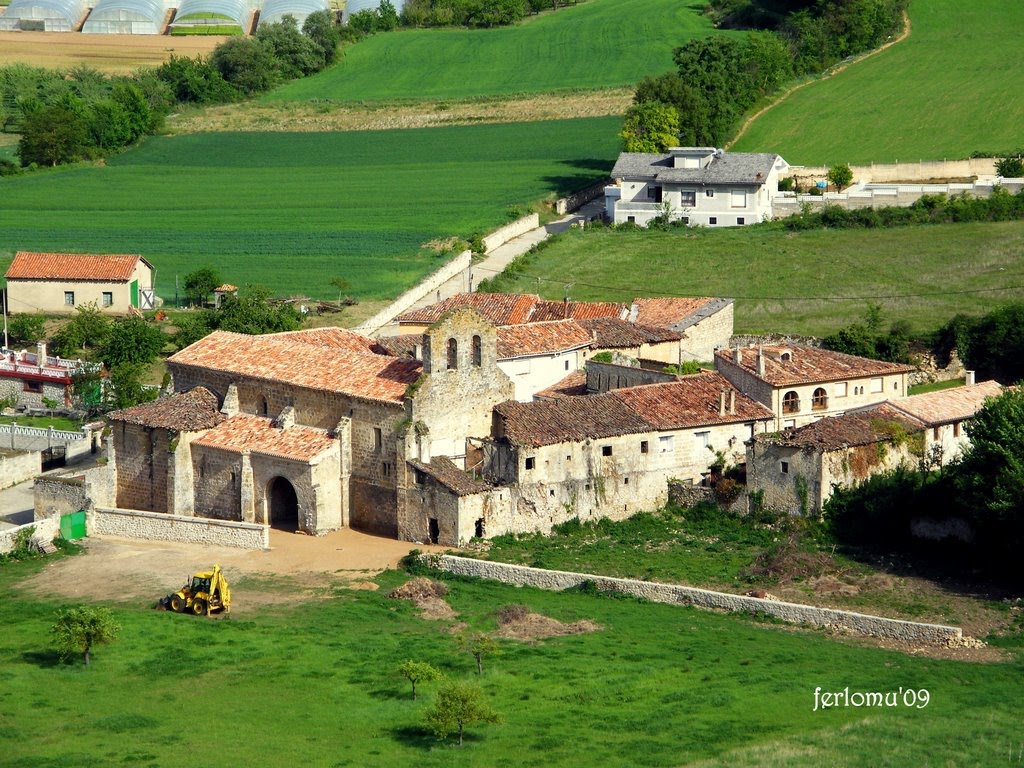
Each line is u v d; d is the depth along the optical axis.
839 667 186.62
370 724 171.50
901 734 163.00
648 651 192.38
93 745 165.62
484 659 190.00
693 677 183.12
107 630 190.75
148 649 194.62
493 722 167.38
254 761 161.12
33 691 181.38
